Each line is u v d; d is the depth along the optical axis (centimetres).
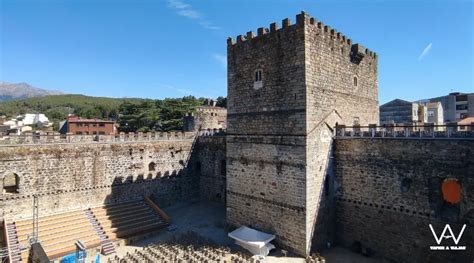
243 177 3312
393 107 6806
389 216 2722
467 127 2409
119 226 3509
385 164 2741
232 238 3173
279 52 2964
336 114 3123
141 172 4291
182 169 4750
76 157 3706
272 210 3027
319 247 2894
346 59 3278
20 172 3300
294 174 2838
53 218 3428
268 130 3062
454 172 2345
